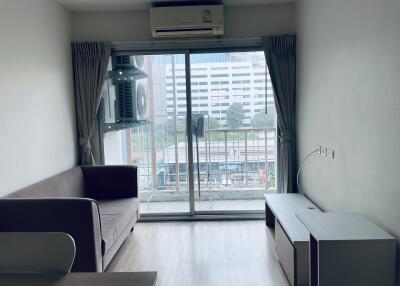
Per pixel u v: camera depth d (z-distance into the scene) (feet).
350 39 7.82
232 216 13.84
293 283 7.89
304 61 11.82
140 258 10.32
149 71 14.07
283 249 8.93
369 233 6.36
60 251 4.56
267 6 13.10
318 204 10.47
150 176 15.16
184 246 11.17
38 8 10.61
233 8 13.16
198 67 13.84
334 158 9.00
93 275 4.27
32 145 10.06
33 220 7.82
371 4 6.77
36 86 10.38
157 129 14.51
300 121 12.57
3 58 8.71
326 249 6.13
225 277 9.09
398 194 5.95
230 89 13.97
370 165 6.97
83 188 12.26
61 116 12.10
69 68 12.96
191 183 13.97
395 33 5.89
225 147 14.62
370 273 6.18
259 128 14.40
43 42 10.90
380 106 6.48
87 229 7.86
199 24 12.51
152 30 12.64
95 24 13.37
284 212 9.71
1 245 4.65
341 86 8.41
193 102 14.07
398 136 5.88
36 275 4.31
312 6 10.78
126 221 10.71
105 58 13.10
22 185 9.47
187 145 14.02
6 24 8.88
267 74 13.83
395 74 5.92
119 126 14.66
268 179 15.19
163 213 14.10
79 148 13.61
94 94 13.24
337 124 8.74
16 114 9.26
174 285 8.73
